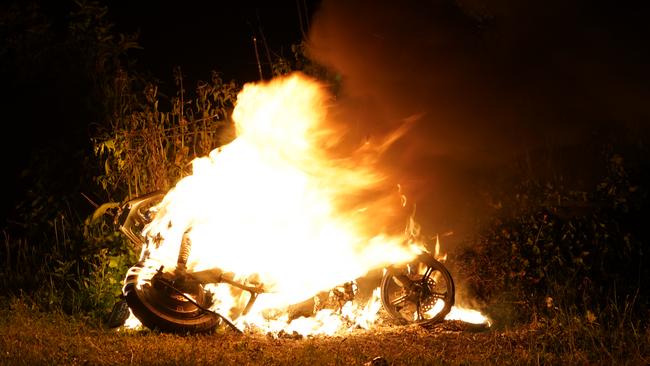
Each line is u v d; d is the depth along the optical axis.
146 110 7.13
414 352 5.04
